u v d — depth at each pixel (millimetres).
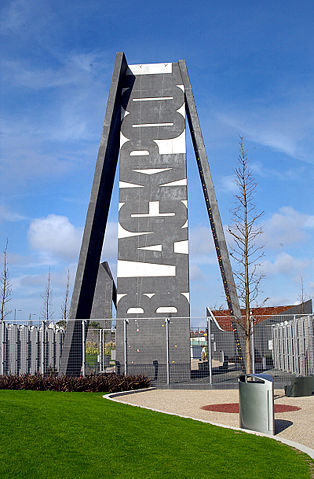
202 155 28672
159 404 17875
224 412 16016
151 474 9023
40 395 17859
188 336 26969
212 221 28281
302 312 39969
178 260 28078
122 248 28531
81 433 11438
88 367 26562
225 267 26562
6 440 10406
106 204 30969
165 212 28672
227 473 9234
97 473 8945
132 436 11562
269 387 12594
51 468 9031
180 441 11367
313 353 23406
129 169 29391
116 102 29453
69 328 24656
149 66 30734
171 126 29734
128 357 27078
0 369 22922
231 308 26406
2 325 23266
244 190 20781
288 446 11266
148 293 27844
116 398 19375
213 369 27188
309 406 16969
